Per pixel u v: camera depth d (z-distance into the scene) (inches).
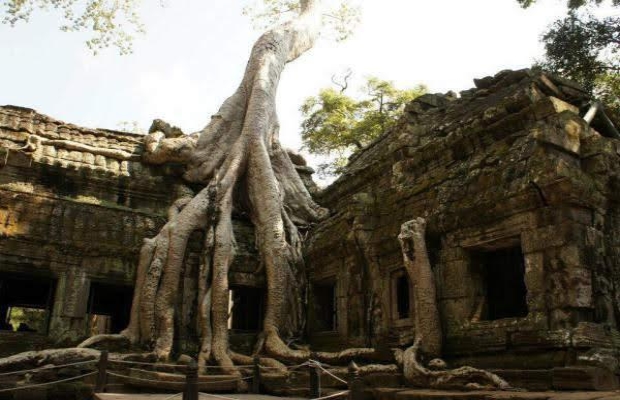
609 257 319.9
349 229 488.4
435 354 355.6
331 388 366.0
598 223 321.1
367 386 336.8
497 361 318.0
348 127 992.9
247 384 396.5
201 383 374.3
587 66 663.1
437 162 442.3
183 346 510.6
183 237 511.5
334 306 536.4
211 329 486.0
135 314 485.7
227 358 458.0
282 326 507.5
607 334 292.5
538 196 318.0
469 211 360.8
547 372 270.5
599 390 246.7
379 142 615.8
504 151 368.5
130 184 593.0
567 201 306.8
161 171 619.8
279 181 639.8
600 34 643.5
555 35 670.5
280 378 383.9
